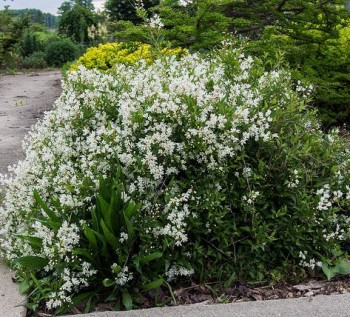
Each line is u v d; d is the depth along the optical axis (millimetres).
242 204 3115
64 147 3537
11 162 5820
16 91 13828
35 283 2906
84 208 3018
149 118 3068
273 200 3307
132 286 2969
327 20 5879
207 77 3516
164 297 2967
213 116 2973
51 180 3389
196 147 3053
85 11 28828
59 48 25172
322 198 3113
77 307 2883
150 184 3066
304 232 3225
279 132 3342
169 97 3074
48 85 15508
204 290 3039
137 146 3152
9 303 2816
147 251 2928
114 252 2965
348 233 3289
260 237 3041
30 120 8758
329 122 6453
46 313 2820
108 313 2646
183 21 5266
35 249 3035
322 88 5949
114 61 5738
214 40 5215
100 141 3281
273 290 3039
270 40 5484
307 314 2570
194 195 3098
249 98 3287
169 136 3135
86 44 28453
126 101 3283
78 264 2877
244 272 3152
